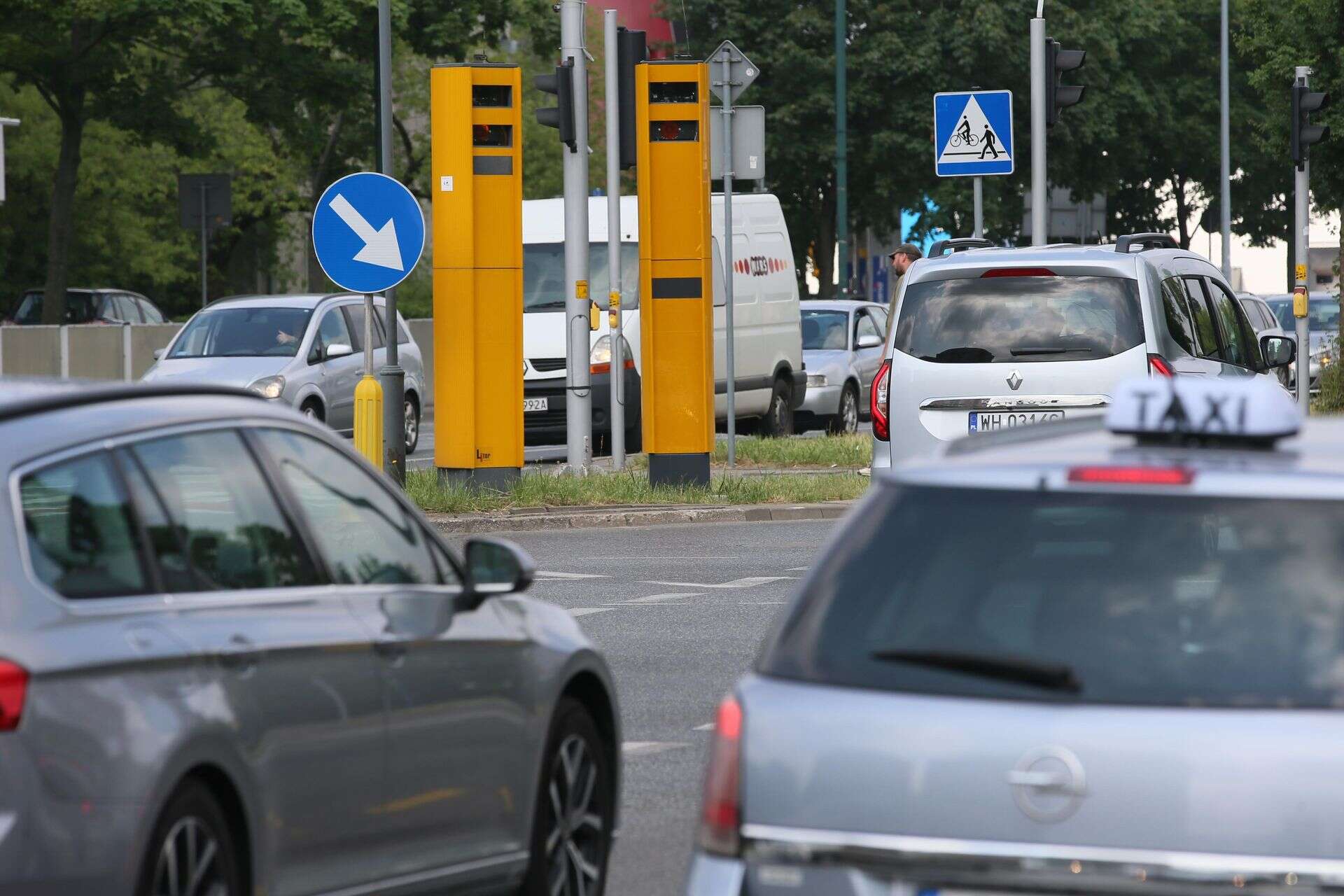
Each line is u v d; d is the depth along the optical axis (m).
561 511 67.06
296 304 93.56
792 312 104.12
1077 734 13.50
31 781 15.21
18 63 145.00
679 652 41.47
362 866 18.89
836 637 14.45
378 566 20.34
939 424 47.38
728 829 14.27
